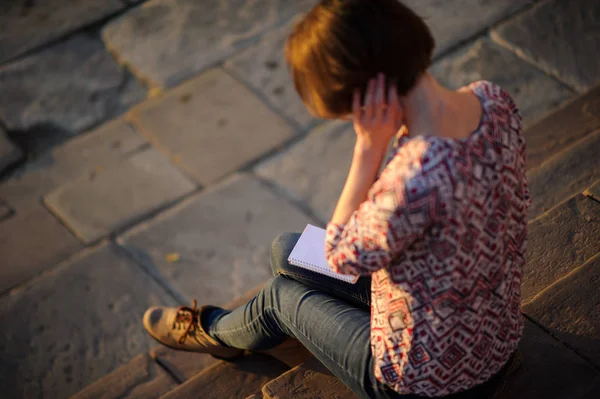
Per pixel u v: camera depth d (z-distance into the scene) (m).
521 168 1.39
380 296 1.44
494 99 1.35
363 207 1.32
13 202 4.96
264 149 5.01
